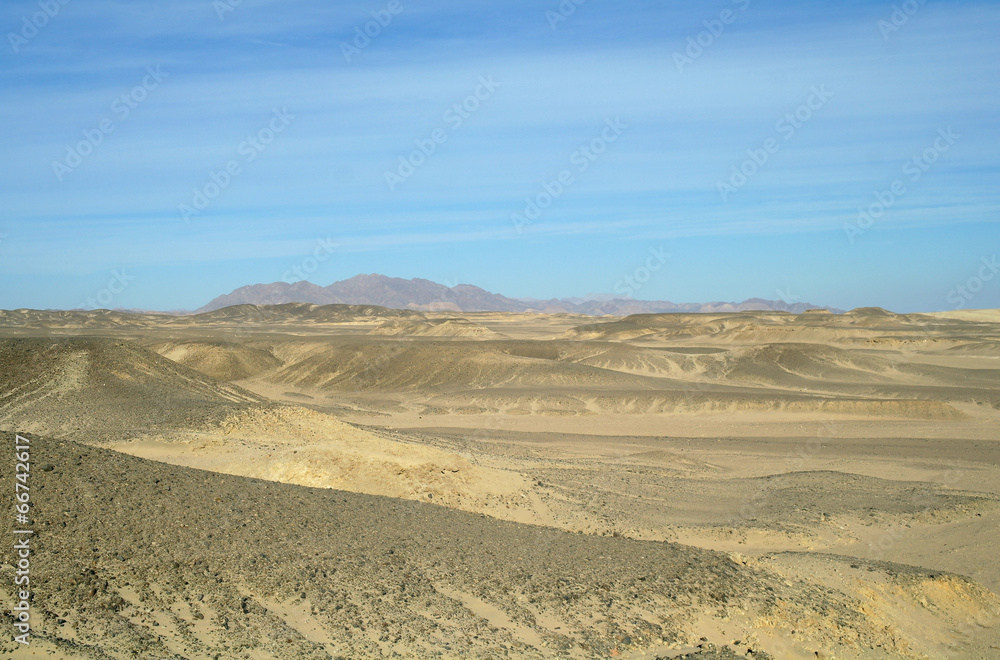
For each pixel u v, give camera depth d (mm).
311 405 74688
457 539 18594
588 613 15273
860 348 130875
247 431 35938
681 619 15750
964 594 20719
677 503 31109
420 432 53438
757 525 27875
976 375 93750
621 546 19797
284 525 16781
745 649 15359
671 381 89562
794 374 95625
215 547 14797
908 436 57562
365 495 22094
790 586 18734
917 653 17281
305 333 191000
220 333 161000
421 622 13734
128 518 14961
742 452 49719
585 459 43562
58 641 10797
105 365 47156
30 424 37156
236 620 12602
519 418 68688
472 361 93812
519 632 14133
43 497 14711
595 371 88938
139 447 32344
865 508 31484
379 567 15609
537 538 19859
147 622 12016
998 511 32469
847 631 17016
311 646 12305
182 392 46875
